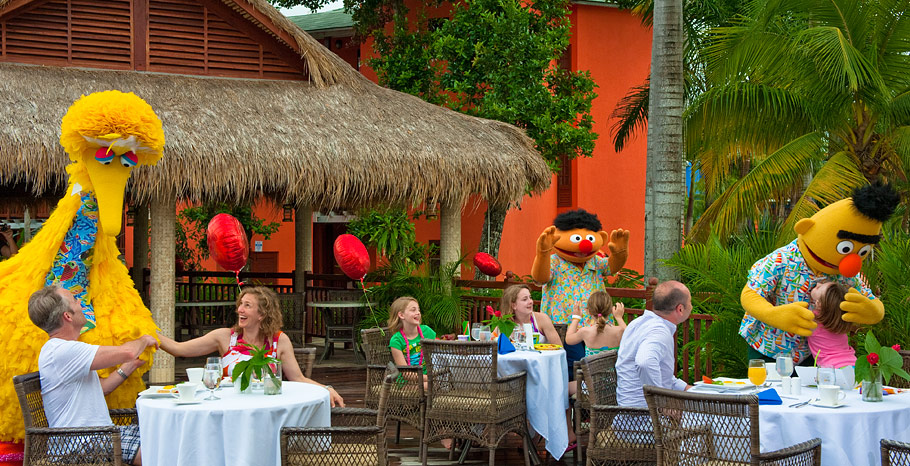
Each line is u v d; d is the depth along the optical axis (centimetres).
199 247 1962
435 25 1645
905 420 468
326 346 1232
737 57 1066
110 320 585
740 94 1083
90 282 593
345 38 2045
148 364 591
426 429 650
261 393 517
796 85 1080
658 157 944
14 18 1028
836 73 985
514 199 1099
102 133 548
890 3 1036
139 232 1466
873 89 1034
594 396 555
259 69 1132
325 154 991
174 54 1095
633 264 1911
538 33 1515
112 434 458
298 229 1445
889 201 604
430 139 1076
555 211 1869
